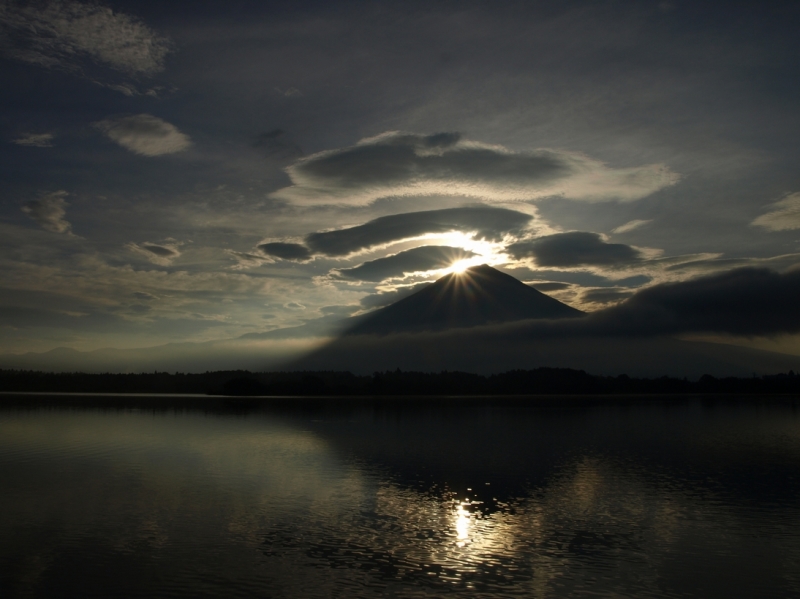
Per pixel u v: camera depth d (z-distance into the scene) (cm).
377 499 3069
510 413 9112
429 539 2439
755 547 2397
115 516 2717
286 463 4081
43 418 7212
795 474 3900
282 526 2583
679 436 6162
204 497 3078
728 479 3712
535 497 3170
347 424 6912
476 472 3844
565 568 2153
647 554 2306
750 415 9188
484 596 1908
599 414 9206
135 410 8606
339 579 2019
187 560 2175
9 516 2709
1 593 1891
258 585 1962
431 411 9356
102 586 1947
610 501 3106
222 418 7469
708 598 1922
